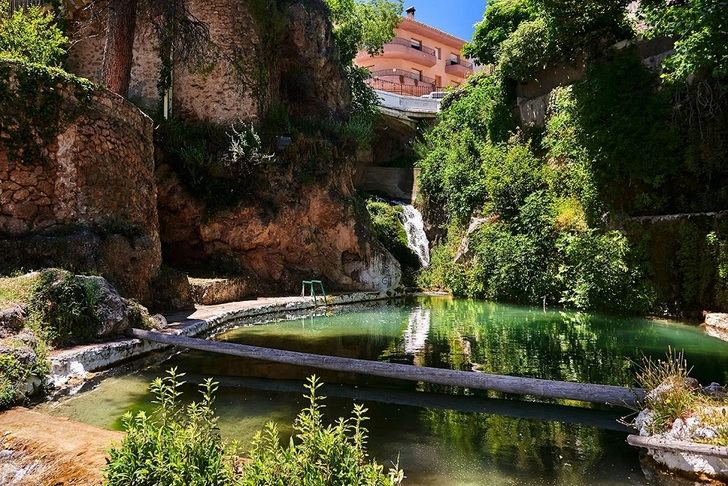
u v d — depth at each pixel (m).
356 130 17.67
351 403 4.52
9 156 6.52
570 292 12.08
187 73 14.80
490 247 14.84
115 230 7.74
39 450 2.98
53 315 5.30
